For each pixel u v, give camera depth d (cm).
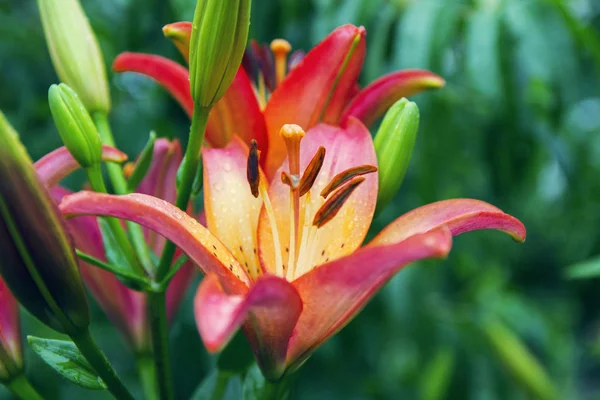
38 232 36
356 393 80
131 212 35
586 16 87
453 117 71
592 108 107
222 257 38
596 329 143
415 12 63
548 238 134
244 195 40
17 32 79
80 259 43
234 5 37
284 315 35
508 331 92
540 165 81
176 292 45
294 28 73
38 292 36
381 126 41
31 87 81
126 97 83
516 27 63
